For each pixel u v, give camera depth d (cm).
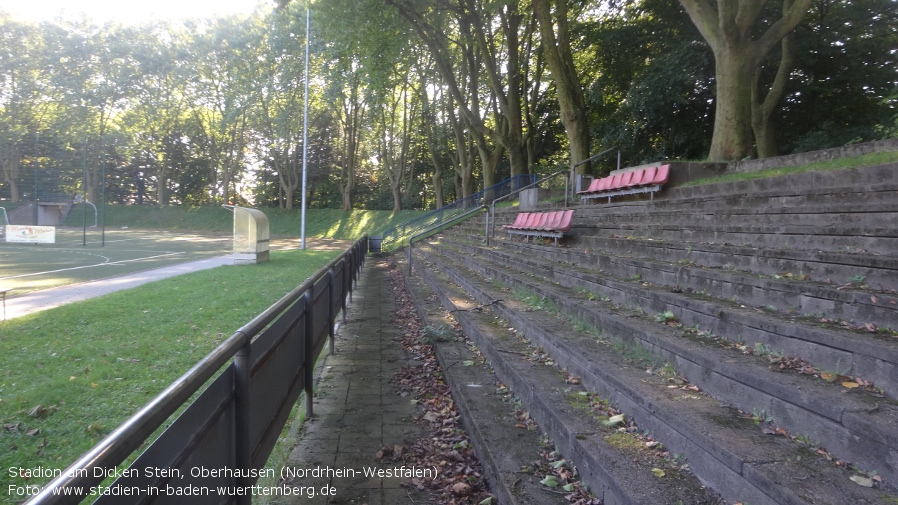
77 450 397
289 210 4712
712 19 1188
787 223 580
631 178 1171
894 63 1870
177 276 1474
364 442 424
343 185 4656
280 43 3812
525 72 2623
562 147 3406
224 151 4859
